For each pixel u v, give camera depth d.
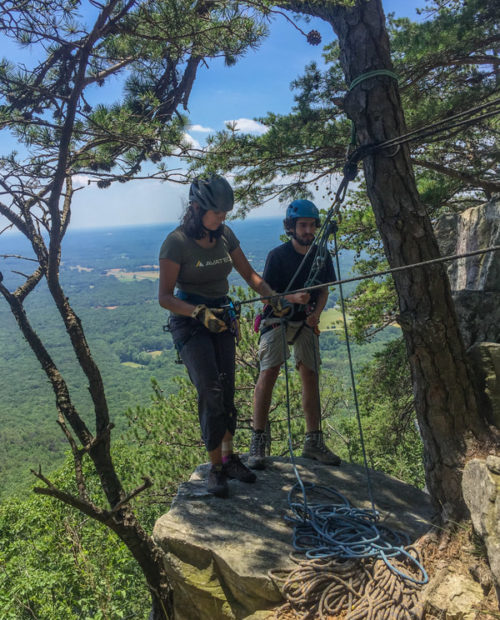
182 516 2.73
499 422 2.65
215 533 2.57
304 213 3.11
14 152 3.29
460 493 2.52
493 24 5.88
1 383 184.25
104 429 2.99
